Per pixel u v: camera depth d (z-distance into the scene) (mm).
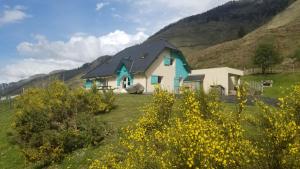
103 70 61250
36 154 24500
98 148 23969
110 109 32625
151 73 54219
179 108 16812
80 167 22531
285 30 138250
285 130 11844
